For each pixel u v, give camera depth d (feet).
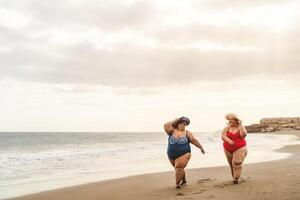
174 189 27.96
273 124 375.66
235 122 28.55
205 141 137.08
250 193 22.85
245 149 28.19
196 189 26.73
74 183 35.40
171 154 28.58
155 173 41.47
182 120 28.84
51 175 43.11
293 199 20.53
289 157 56.13
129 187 31.27
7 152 95.30
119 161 59.67
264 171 35.63
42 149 112.47
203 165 47.78
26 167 52.49
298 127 342.64
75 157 69.05
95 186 32.96
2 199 28.04
